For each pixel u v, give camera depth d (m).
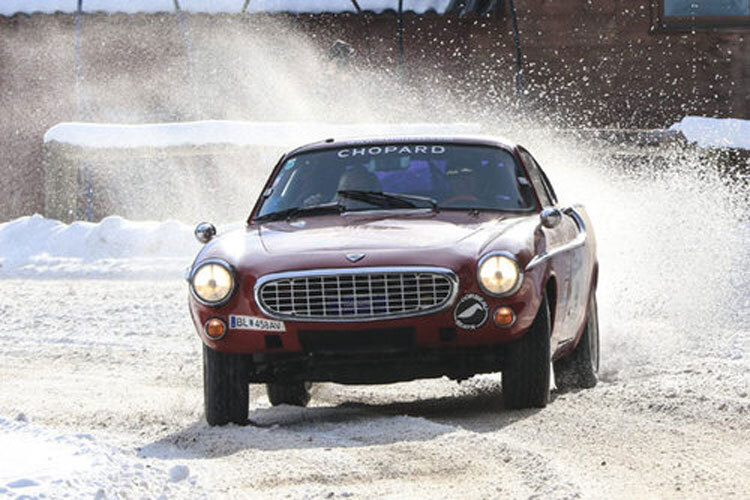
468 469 18.20
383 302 22.45
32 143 90.06
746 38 89.50
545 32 89.75
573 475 17.53
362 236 23.80
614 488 16.89
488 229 24.09
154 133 68.75
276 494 16.94
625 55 90.06
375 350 22.61
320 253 22.97
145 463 19.03
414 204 26.00
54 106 89.94
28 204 90.06
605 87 89.94
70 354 35.69
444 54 90.00
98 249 64.50
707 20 89.69
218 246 24.23
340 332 22.45
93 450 19.59
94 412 25.66
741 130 66.94
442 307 22.41
